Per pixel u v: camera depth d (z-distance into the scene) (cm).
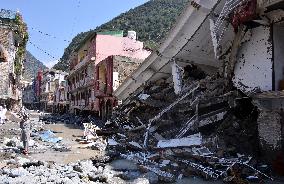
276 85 1207
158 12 11600
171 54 2034
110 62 3572
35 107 10688
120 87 2947
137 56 4366
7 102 4247
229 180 976
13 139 1803
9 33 3744
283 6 1086
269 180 1010
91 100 4453
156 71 2322
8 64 3728
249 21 1244
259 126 1179
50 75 9019
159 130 1695
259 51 1284
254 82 1306
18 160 1230
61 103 7281
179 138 1419
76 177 980
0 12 3919
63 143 1900
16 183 862
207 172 1042
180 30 1816
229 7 1390
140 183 938
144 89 2481
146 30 10650
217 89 1552
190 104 1612
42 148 1636
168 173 1065
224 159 1121
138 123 2152
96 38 4334
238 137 1273
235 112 1380
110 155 1412
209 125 1452
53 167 1130
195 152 1199
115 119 2522
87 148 1716
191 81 1980
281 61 1234
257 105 1166
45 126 3219
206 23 1703
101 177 984
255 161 1123
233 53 1411
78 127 3172
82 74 5106
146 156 1355
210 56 1988
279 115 1102
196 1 1602
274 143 1117
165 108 1830
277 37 1232
